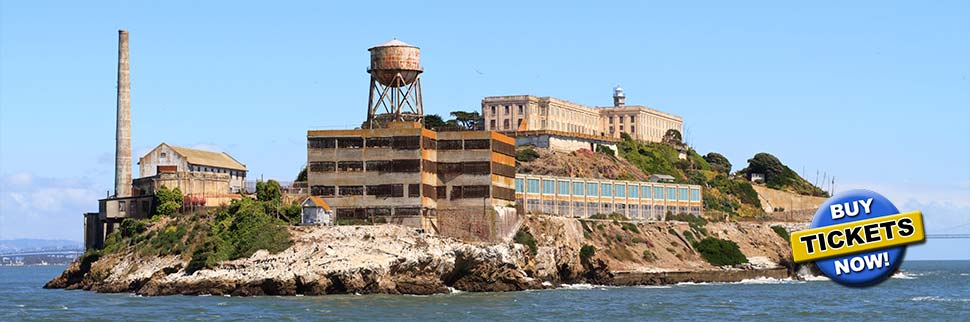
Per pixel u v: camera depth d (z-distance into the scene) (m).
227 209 195.50
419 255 180.25
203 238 187.50
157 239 192.25
